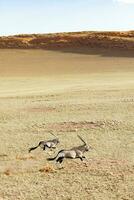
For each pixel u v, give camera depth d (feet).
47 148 104.32
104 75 335.88
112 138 119.55
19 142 116.37
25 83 297.12
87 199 73.72
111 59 424.87
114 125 136.87
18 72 359.25
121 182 82.02
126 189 78.33
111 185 80.48
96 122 141.59
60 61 418.31
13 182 83.05
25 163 95.55
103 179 83.76
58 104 183.62
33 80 314.96
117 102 185.26
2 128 136.98
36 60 424.46
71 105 179.83
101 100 193.16
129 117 149.48
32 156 100.68
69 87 260.83
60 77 330.54
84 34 576.20
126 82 281.95
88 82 290.97
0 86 282.77
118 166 91.91
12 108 177.27
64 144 111.96
